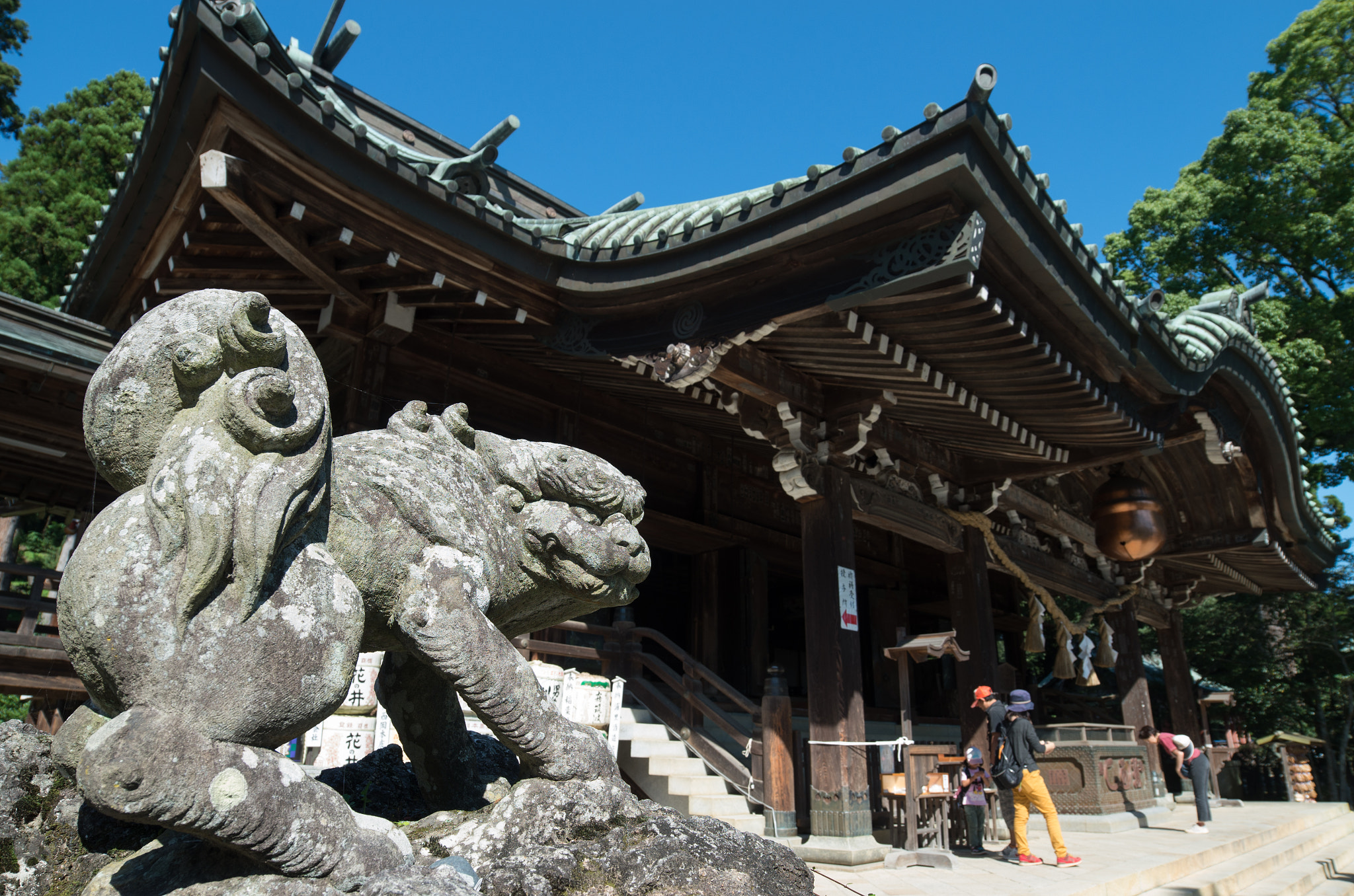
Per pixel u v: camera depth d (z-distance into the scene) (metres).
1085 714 19.52
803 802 7.59
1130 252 22.39
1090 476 13.31
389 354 7.84
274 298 7.50
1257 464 11.97
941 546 9.95
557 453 3.15
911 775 7.48
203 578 2.11
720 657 11.23
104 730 1.97
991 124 4.95
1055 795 11.37
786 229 5.72
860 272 5.59
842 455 8.01
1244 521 12.73
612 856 2.63
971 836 7.88
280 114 5.13
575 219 8.58
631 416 10.35
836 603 7.61
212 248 6.50
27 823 2.66
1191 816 13.15
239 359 2.30
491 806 2.82
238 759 2.08
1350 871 11.14
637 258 6.56
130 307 7.62
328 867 2.16
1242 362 9.69
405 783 3.30
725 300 6.29
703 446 11.30
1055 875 6.75
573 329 7.24
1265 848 10.46
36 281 17.67
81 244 18.02
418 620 2.58
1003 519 11.71
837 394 7.93
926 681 18.67
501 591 2.97
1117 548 10.63
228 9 4.76
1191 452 12.27
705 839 2.80
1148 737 12.95
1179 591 16.56
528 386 9.13
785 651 17.45
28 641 7.12
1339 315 19.39
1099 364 7.25
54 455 6.97
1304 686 23.83
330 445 2.48
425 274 6.48
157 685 2.05
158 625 2.07
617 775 2.89
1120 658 14.94
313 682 2.23
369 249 6.17
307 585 2.30
